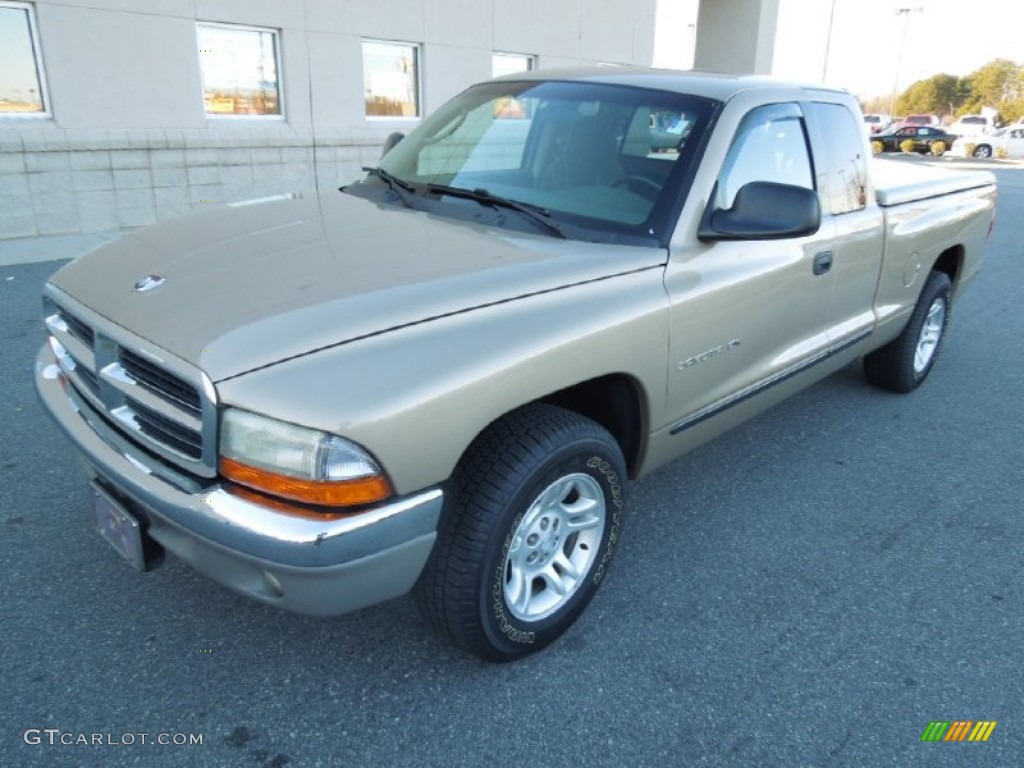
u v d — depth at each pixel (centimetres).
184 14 923
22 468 370
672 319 278
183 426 211
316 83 1059
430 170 343
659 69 376
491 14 1234
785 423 476
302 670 258
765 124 331
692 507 374
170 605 285
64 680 248
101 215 913
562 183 313
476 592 236
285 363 203
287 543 197
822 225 362
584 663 268
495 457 236
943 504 385
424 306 226
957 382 556
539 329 238
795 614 298
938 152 3956
